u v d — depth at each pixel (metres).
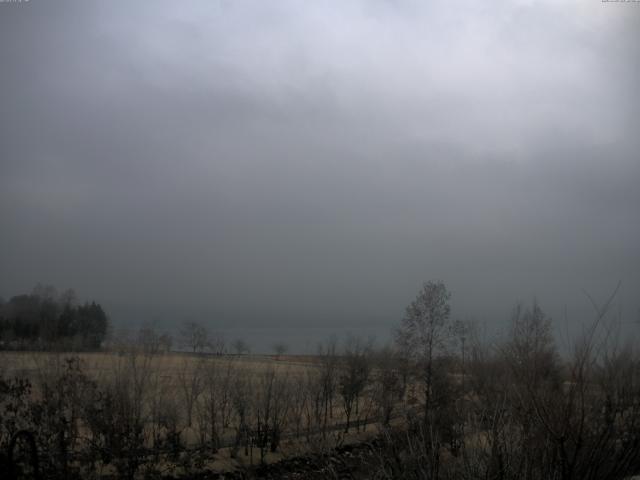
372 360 26.66
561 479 6.39
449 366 21.33
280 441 20.66
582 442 6.49
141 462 15.27
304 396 24.14
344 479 9.41
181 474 17.19
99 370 16.56
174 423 18.66
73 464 13.99
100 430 14.73
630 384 6.70
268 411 21.30
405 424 10.65
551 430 6.41
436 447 7.48
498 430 6.91
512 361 8.04
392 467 7.70
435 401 17.92
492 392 8.60
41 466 12.29
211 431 22.30
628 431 6.76
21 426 12.54
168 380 21.67
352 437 20.20
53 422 13.02
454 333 22.11
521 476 6.54
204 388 22.88
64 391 14.19
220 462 18.92
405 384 22.86
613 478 6.70
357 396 25.91
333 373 26.52
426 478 7.07
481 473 6.71
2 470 10.93
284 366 28.11
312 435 18.08
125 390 15.95
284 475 16.67
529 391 6.80
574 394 6.61
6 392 12.49
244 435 21.09
